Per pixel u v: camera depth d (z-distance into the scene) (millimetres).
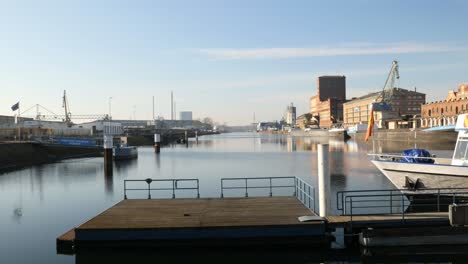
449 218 19797
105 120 164750
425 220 20203
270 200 25266
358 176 49188
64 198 37844
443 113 144500
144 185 45625
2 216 30234
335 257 19656
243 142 179125
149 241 19250
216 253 19297
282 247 19422
